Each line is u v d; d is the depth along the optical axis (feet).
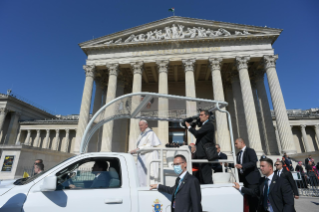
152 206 12.59
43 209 11.22
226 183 15.67
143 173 16.97
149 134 19.22
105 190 12.73
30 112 179.32
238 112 94.84
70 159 13.73
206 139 17.38
